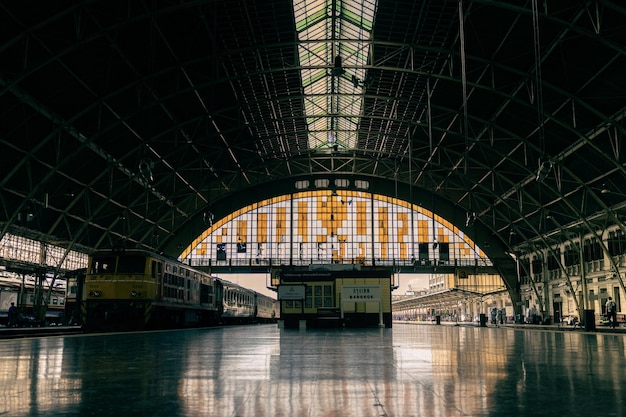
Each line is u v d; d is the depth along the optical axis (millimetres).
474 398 5645
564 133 42750
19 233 43219
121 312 31188
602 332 34562
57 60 32156
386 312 44281
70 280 44094
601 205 44719
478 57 36438
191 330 33469
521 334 29188
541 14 29500
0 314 43344
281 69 38406
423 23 34688
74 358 10828
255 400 5543
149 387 6539
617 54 31281
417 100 46406
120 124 42281
